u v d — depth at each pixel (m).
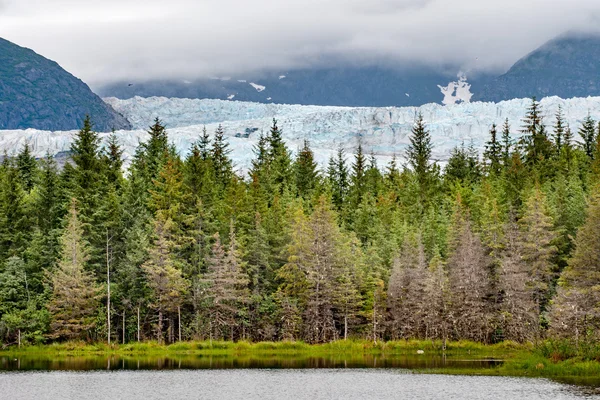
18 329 100.00
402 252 109.62
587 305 82.50
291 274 105.62
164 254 102.75
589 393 58.19
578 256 91.50
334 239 106.12
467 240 102.44
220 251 103.25
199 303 107.44
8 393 63.12
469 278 100.50
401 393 60.66
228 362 87.00
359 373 74.62
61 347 99.31
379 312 105.19
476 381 66.75
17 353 96.00
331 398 59.00
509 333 100.12
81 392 63.50
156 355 94.81
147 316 107.38
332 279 104.88
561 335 80.00
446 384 65.19
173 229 109.31
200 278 106.44
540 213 102.38
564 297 83.25
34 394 62.53
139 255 105.12
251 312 107.88
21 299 105.25
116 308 108.12
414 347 99.38
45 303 103.56
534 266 100.81
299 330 105.62
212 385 67.25
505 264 99.00
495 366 78.75
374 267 107.12
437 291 99.06
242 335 107.44
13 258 105.19
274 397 59.94
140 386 66.88
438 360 85.94
